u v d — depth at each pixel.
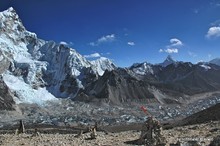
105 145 40.06
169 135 46.66
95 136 47.50
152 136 40.59
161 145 38.38
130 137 48.16
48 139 46.69
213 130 49.06
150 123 41.94
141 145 39.78
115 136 50.50
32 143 42.09
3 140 45.69
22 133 63.00
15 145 40.75
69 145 40.00
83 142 42.78
